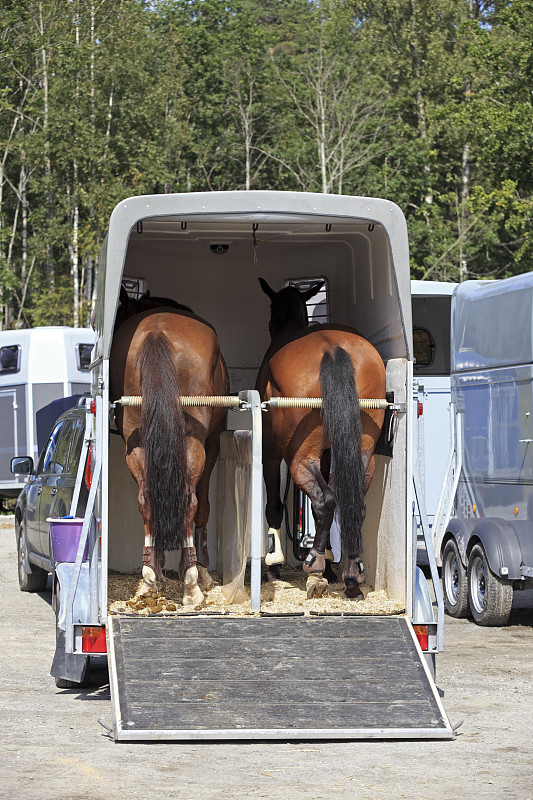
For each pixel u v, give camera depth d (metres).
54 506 12.65
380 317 9.74
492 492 13.05
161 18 63.19
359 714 7.26
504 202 37.12
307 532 11.62
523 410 12.12
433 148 55.03
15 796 6.13
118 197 48.03
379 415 8.92
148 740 7.05
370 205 8.68
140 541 10.98
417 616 8.52
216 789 6.28
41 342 25.58
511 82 38.19
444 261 49.53
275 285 12.09
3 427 25.98
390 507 9.17
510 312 12.55
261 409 8.52
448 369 18.06
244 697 7.33
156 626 8.05
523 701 8.91
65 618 8.13
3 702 8.72
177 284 12.02
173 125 53.72
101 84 51.47
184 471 8.30
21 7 48.03
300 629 8.12
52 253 56.00
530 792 6.27
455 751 7.21
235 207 8.48
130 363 8.67
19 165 55.44
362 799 6.11
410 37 57.34
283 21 66.12
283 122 55.88
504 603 12.47
